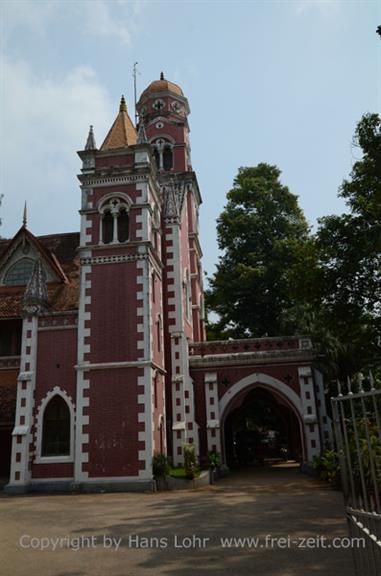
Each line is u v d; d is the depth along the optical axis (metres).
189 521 13.48
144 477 21.31
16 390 25.42
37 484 22.06
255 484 22.00
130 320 23.45
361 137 21.19
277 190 40.44
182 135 37.41
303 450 25.39
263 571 8.60
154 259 25.92
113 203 25.53
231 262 39.78
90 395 22.64
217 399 26.53
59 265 30.38
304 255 24.88
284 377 26.66
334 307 23.61
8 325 27.45
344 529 11.84
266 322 38.31
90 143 26.45
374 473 6.21
